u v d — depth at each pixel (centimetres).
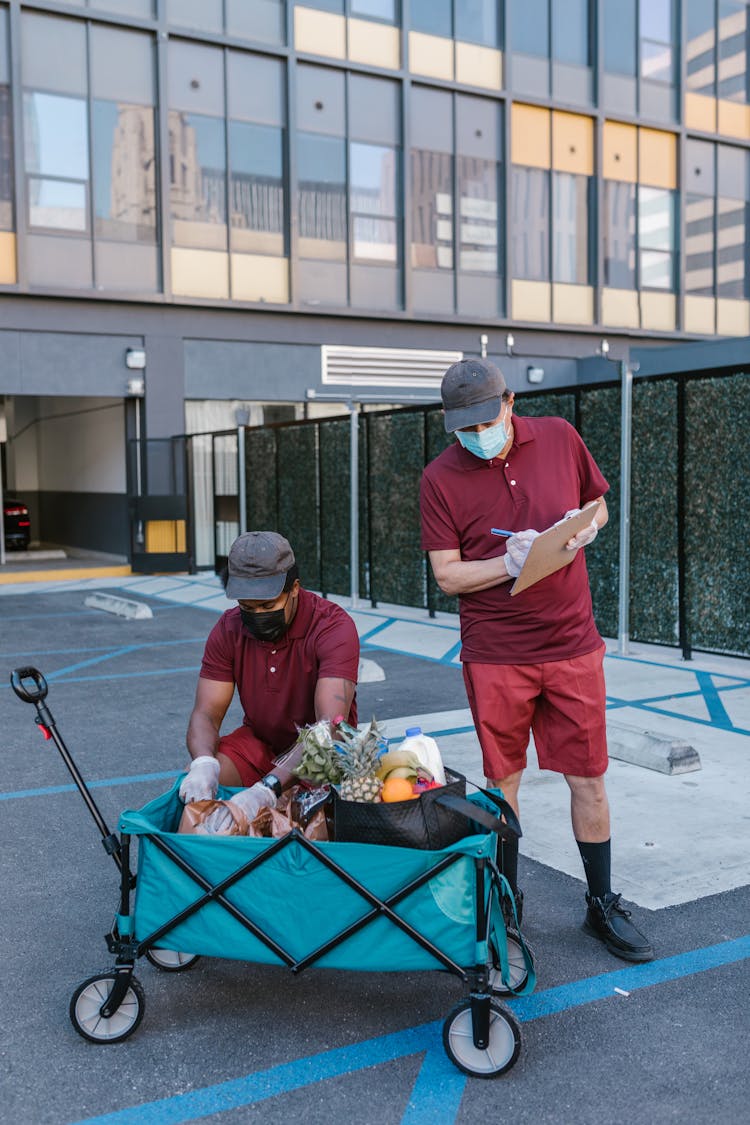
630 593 974
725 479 868
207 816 323
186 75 1892
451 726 686
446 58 2119
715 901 406
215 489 1792
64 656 1040
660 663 909
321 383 2061
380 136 2062
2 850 486
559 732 365
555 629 356
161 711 782
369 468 1334
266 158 1970
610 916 368
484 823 297
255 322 1986
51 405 2397
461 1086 291
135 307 1889
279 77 1969
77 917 410
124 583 1795
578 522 326
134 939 317
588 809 369
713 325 2462
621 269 2334
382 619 1258
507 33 2152
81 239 1838
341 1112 280
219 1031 323
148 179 1880
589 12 2266
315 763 322
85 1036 315
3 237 1781
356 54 2030
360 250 2062
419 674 898
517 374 2242
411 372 2136
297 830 302
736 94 2466
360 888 299
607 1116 276
